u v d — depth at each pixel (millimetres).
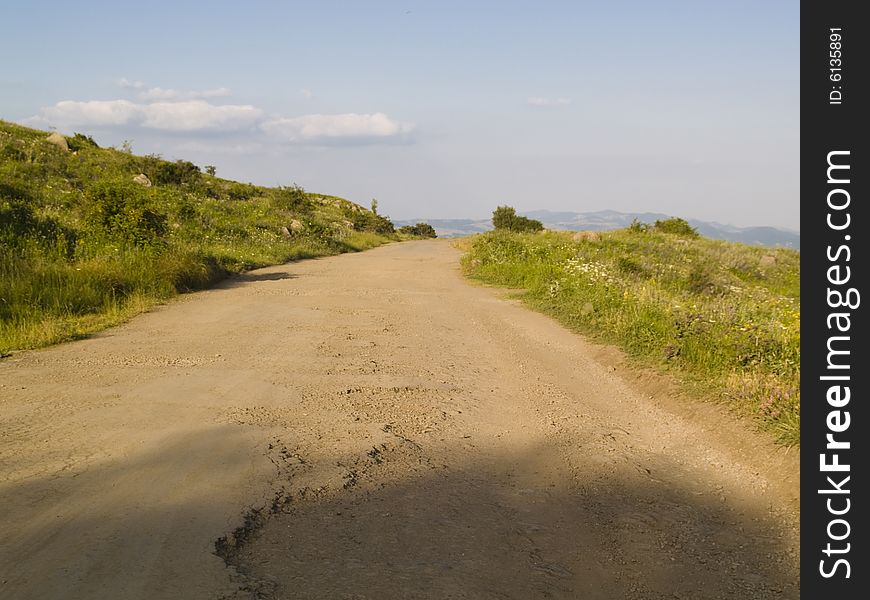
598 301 11688
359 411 5977
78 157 34656
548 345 9422
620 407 6621
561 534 3895
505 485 4555
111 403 5914
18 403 5852
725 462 5176
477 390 6977
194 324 10102
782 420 5492
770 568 3674
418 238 61375
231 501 3979
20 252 12867
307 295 13883
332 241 31688
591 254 20812
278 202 43062
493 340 9680
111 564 3217
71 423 5332
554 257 19203
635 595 3318
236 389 6523
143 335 9156
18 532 3500
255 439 5078
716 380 6887
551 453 5223
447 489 4414
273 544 3539
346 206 60656
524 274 17000
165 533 3551
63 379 6723
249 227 27797
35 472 4316
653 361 8039
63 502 3879
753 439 5414
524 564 3516
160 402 5992
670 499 4496
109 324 9812
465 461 4949
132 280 12531
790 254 31359
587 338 9883
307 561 3385
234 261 19906
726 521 4219
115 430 5184
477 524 3934
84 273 11680
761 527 4160
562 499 4387
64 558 3252
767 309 11055
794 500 4480
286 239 29000
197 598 2984
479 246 24062
